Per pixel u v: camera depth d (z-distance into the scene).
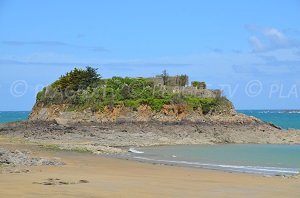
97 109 88.38
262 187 27.31
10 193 21.94
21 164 36.50
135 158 50.47
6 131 84.38
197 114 88.62
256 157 53.66
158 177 32.44
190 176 33.66
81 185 25.64
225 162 47.25
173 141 77.44
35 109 100.19
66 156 49.97
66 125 84.00
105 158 49.28
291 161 48.66
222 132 83.88
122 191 24.05
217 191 25.41
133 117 86.06
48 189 23.44
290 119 183.25
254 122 89.69
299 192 25.34
